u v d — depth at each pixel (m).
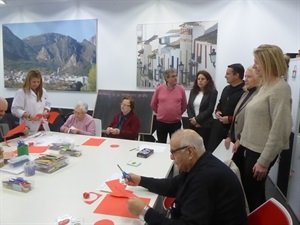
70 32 4.74
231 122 2.79
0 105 2.22
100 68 4.72
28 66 5.05
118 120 3.01
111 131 2.84
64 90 4.93
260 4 3.86
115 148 2.34
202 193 1.13
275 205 1.22
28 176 1.68
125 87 4.66
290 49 3.83
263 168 1.75
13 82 5.18
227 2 3.99
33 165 1.72
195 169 1.21
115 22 4.53
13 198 1.39
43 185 1.55
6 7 5.01
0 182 1.57
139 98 4.45
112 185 1.56
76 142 2.51
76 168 1.84
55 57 4.88
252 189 1.95
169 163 1.97
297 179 2.49
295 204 2.51
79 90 4.85
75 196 1.42
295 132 2.61
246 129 1.93
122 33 4.52
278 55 1.72
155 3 4.30
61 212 1.26
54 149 2.23
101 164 1.93
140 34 4.42
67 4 4.72
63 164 1.87
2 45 5.16
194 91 3.37
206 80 3.23
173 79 3.36
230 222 1.16
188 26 4.18
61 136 2.72
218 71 4.16
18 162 1.81
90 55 4.71
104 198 1.41
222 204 1.15
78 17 4.71
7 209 1.28
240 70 2.90
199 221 1.09
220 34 4.07
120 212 1.27
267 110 1.78
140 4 4.38
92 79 4.77
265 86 1.82
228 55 4.08
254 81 2.29
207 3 4.07
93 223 1.17
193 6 4.13
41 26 4.87
